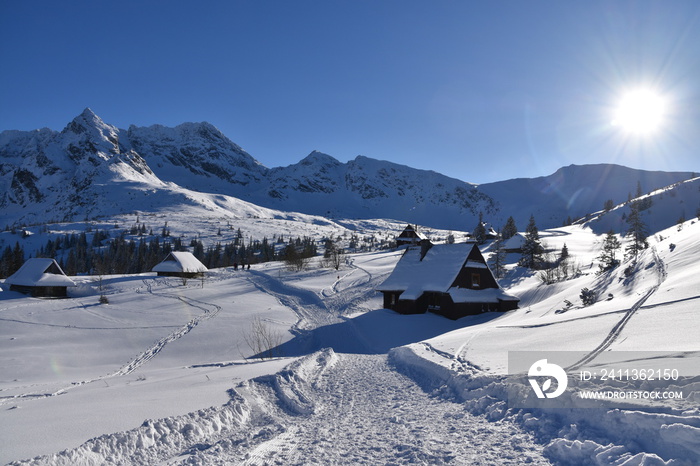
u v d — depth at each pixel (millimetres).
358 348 40188
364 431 10477
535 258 86625
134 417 10367
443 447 8766
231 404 12000
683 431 6656
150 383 16750
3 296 60188
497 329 24688
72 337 41031
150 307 53969
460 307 47469
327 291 66812
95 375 31812
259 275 83750
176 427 9797
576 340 16109
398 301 50406
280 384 15352
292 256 93188
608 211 190500
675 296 20469
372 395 14695
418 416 11422
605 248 75625
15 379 29969
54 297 63312
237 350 40000
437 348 20344
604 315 20750
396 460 8359
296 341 42469
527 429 8969
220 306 55875
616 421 7711
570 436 8039
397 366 20062
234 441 9859
